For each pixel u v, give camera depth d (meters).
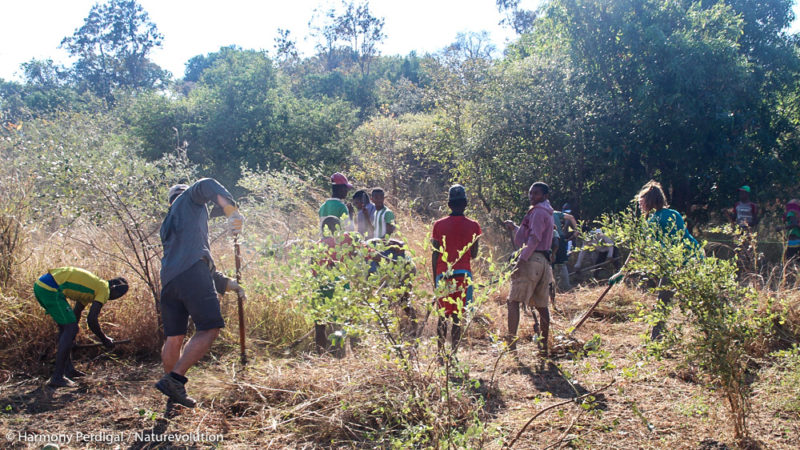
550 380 4.57
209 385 4.24
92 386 4.33
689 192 12.15
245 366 4.63
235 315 5.54
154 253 5.46
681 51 11.00
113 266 5.64
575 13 11.87
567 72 12.24
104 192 5.11
